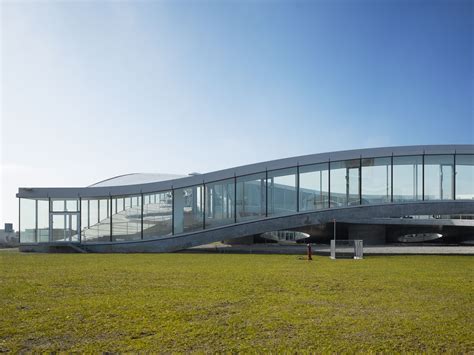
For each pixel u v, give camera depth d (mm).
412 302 11258
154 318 9531
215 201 36312
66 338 8102
